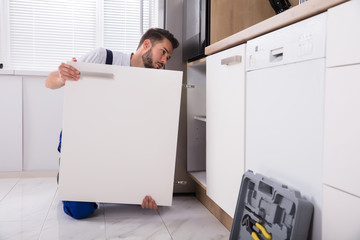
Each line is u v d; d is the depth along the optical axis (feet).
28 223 5.39
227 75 4.71
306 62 3.00
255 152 3.94
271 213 3.35
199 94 6.95
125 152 5.39
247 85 4.13
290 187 3.25
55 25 9.76
